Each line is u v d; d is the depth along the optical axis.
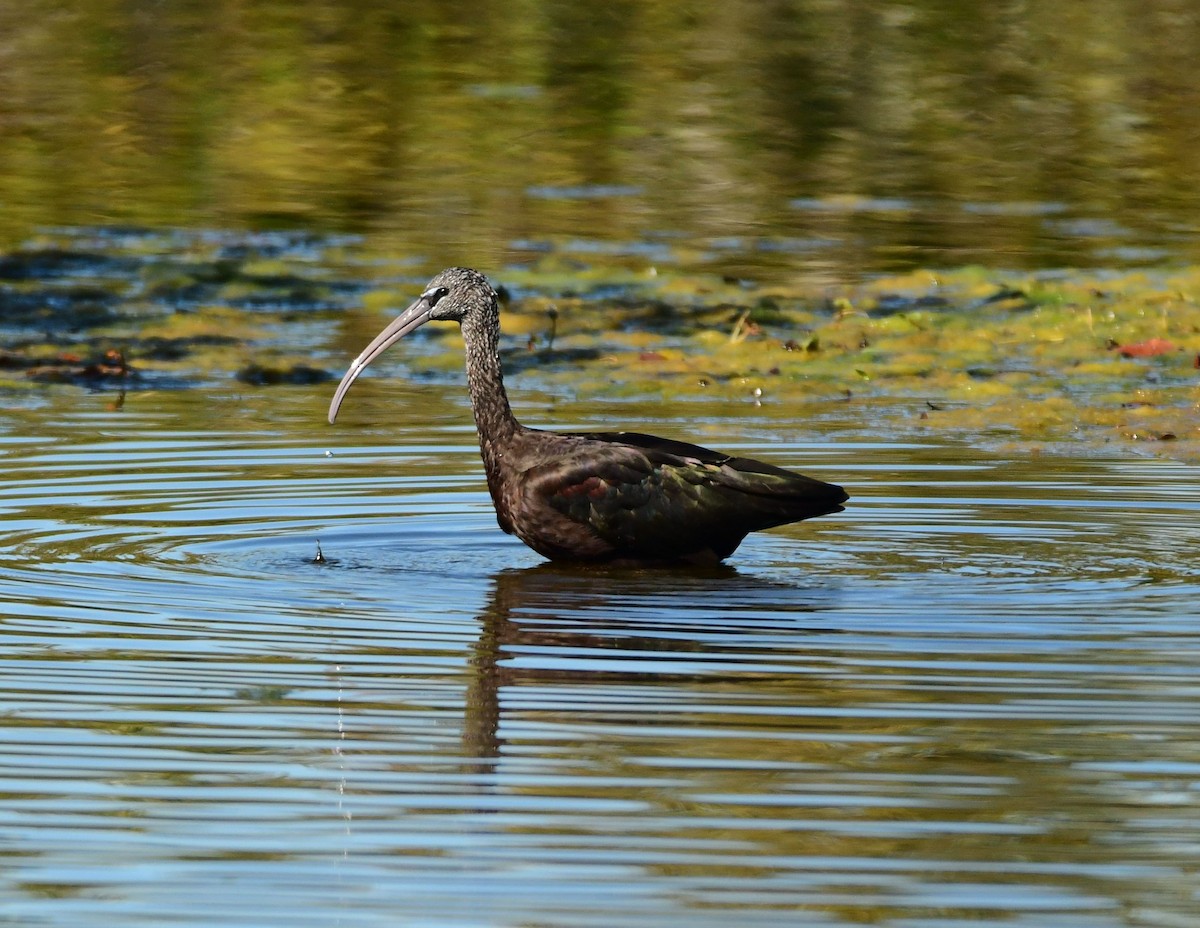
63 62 35.47
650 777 8.89
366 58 36.38
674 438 16.86
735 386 19.42
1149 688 10.18
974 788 8.77
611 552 13.10
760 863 7.95
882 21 39.34
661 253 25.14
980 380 19.70
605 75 35.16
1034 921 7.44
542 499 13.09
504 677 10.38
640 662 10.68
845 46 37.41
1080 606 11.84
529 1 40.56
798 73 35.44
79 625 11.25
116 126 31.67
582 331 21.58
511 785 8.77
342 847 8.09
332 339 21.22
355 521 14.02
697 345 21.08
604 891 7.68
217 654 10.73
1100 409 18.16
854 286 23.66
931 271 24.14
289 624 11.38
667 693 10.12
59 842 8.15
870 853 8.05
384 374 19.81
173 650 10.80
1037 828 8.30
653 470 13.10
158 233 25.61
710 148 30.95
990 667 10.56
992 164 30.39
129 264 23.88
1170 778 8.88
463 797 8.63
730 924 7.39
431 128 31.94
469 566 13.03
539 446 13.38
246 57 36.25
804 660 10.73
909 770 8.99
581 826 8.32
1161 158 30.78
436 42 37.50
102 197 27.53
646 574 12.91
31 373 19.41
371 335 21.45
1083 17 39.88
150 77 34.66
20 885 7.74
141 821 8.38
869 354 20.73
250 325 21.67
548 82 34.78
